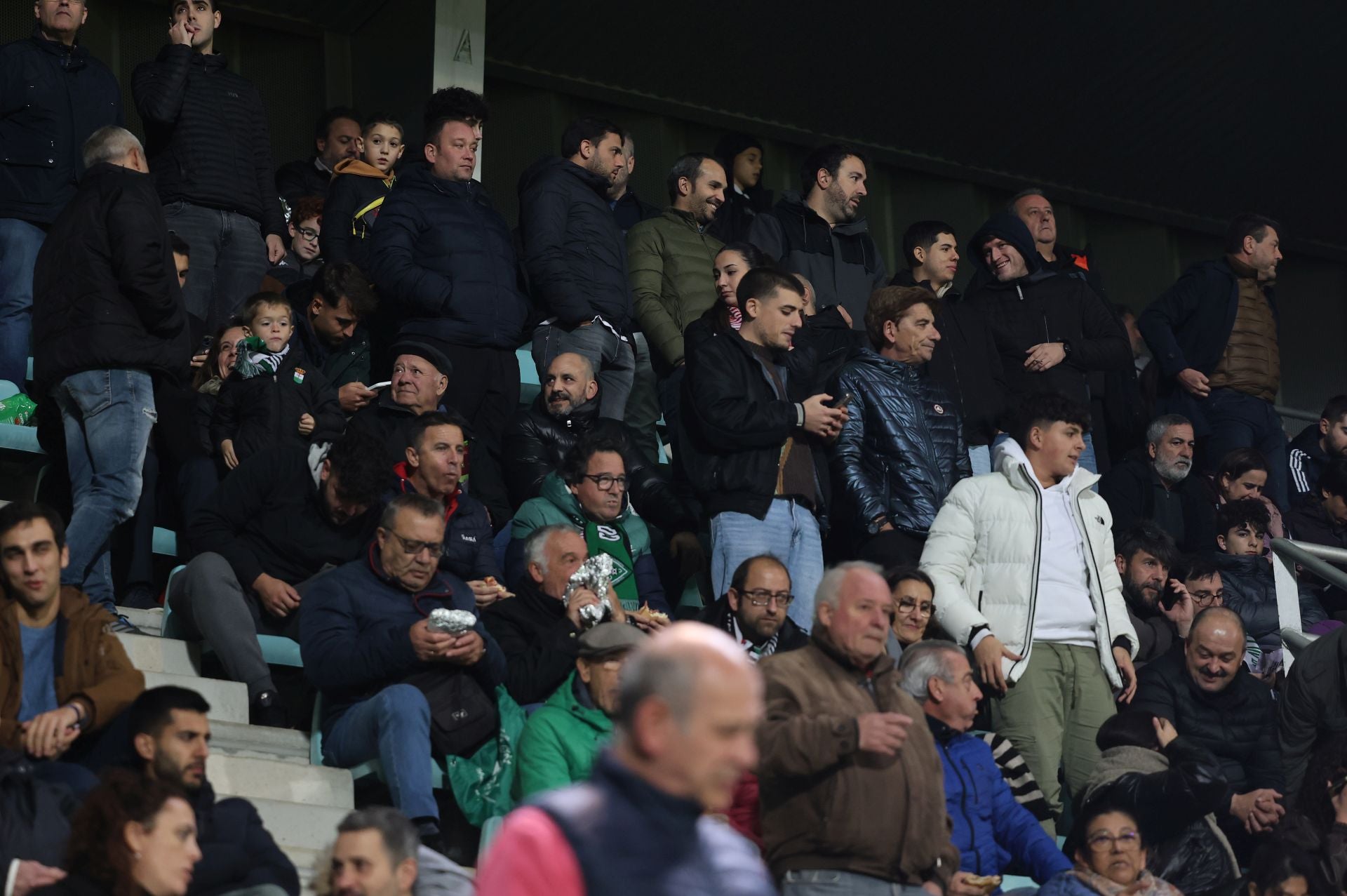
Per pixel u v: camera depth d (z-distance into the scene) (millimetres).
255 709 20500
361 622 20172
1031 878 20656
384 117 32062
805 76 42688
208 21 30703
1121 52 43312
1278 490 35062
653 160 42969
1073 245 49000
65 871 15109
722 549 24344
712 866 9867
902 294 26219
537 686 20750
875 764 16656
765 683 17047
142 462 22469
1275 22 42906
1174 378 34625
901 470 25484
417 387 24875
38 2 27953
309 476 22203
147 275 22484
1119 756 22438
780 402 24750
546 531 21938
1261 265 35375
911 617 22766
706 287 30094
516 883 9617
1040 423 24312
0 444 23875
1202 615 24781
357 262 30281
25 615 18281
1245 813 23031
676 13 39969
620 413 28422
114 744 17500
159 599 24375
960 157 46562
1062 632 23500
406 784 18469
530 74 41281
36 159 27000
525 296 28672
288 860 16922
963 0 40719
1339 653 25156
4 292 26422
